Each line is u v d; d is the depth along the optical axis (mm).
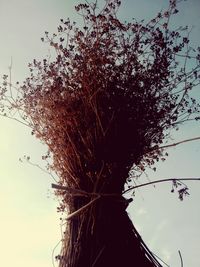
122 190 1922
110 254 1784
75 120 1958
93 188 1886
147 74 1991
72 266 1776
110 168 1882
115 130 1938
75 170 1936
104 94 1965
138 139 1960
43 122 2025
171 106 1982
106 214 1850
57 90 1983
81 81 1960
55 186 1840
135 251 1834
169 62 2008
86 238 1815
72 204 1904
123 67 1974
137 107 1957
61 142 1981
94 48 1978
